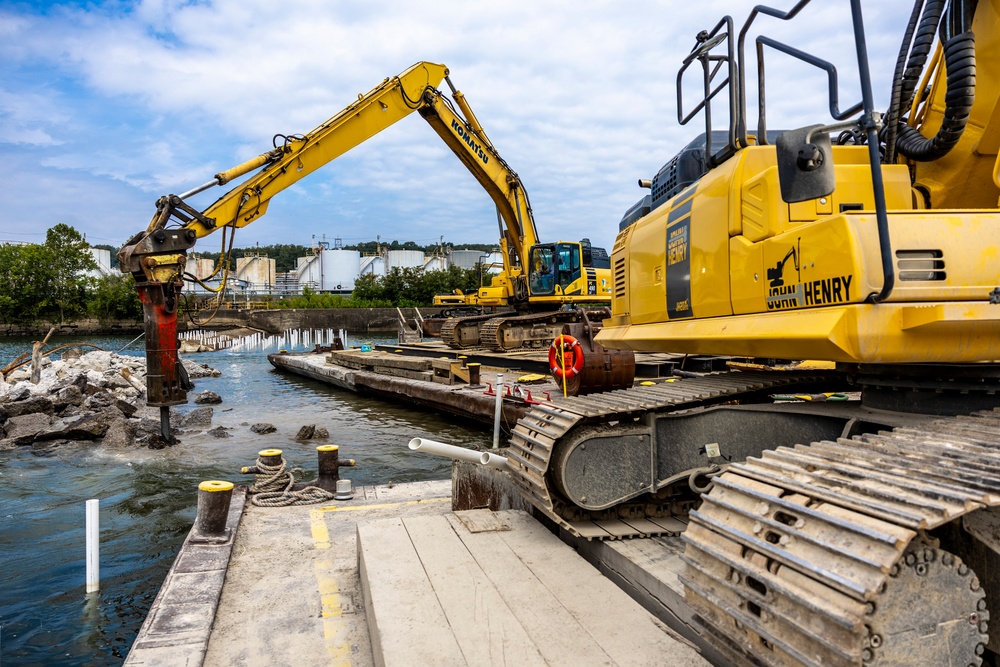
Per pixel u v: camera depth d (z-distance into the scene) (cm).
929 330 292
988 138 364
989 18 356
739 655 253
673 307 480
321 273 9706
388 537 449
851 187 362
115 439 1173
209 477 964
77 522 758
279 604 432
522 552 418
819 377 485
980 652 212
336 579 471
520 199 2003
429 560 405
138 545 680
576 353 977
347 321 5534
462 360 1562
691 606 281
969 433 282
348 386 1959
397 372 1819
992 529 229
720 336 395
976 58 365
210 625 392
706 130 459
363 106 1566
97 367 2194
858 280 292
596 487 425
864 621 195
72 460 1069
